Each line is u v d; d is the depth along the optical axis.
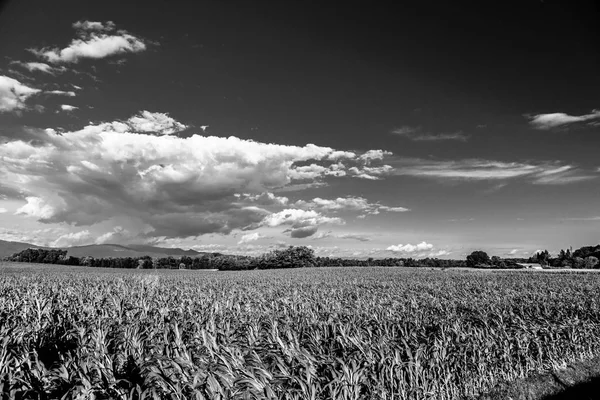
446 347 10.34
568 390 10.39
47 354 9.82
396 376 8.68
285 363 7.77
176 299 21.16
